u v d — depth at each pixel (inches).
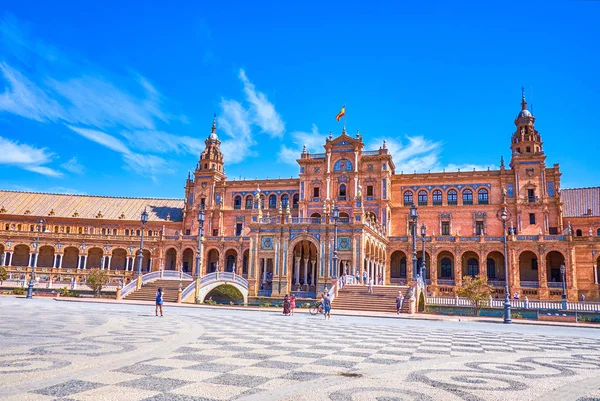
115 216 3941.9
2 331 783.1
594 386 462.9
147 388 404.8
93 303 1924.2
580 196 3454.7
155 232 3882.9
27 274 3348.9
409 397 398.6
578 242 2878.9
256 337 833.5
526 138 3341.5
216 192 3850.9
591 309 1770.4
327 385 437.7
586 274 2834.6
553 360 641.0
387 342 813.9
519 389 441.4
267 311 1830.7
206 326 1040.2
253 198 3772.1
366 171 3383.4
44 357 538.3
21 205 3880.4
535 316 1855.3
